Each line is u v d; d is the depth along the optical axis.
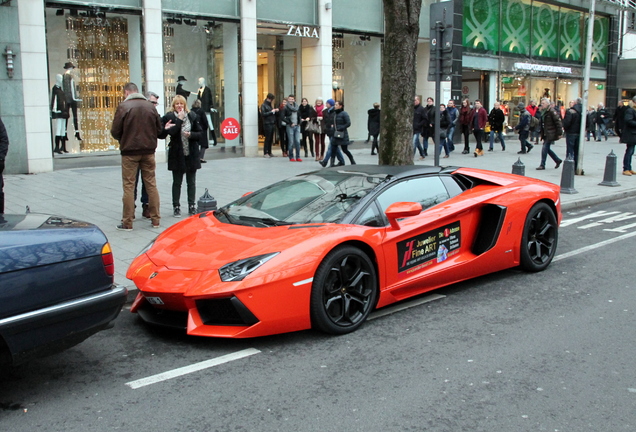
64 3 13.91
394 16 9.29
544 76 28.23
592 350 4.18
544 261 6.27
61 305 3.39
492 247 5.62
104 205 9.76
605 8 30.53
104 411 3.39
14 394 3.64
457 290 5.66
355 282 4.58
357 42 20.48
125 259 6.58
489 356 4.09
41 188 11.42
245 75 17.16
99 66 14.72
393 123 9.57
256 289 4.07
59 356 4.23
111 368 4.01
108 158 14.98
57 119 14.08
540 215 6.20
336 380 3.74
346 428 3.15
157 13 15.30
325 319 4.39
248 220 5.07
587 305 5.17
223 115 17.05
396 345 4.31
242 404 3.45
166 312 4.54
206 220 5.29
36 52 13.30
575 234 8.20
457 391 3.57
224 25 16.77
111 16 14.77
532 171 14.55
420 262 5.12
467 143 19.17
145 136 7.74
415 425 3.18
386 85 9.56
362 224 4.80
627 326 4.65
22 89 13.20
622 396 3.49
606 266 6.47
